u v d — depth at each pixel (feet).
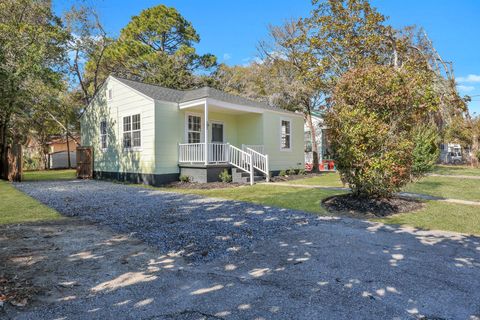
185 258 11.88
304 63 55.57
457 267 10.93
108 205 23.29
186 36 93.35
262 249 12.92
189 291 9.07
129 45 80.89
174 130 41.09
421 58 57.72
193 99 39.45
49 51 47.83
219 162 40.75
